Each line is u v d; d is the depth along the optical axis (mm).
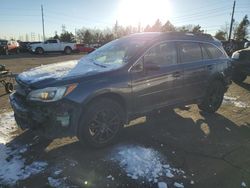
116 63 4328
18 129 4766
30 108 3697
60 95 3561
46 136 3662
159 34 4797
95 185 3227
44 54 28828
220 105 6105
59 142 4293
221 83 5980
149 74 4383
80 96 3660
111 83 3924
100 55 4902
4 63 16844
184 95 5133
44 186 3182
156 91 4551
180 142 4434
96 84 3795
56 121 3572
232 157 3980
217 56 5844
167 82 4695
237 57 9375
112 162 3727
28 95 3686
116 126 4199
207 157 3959
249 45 11641
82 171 3506
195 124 5262
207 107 5852
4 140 4316
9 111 5793
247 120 5566
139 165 3664
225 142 4488
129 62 4199
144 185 3246
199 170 3605
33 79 3812
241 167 3709
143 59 4336
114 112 4109
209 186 3268
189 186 3258
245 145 4395
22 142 4262
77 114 3682
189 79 5113
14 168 3520
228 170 3623
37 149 4047
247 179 3432
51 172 3459
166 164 3717
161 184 3262
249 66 9016
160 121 5363
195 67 5195
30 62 17812
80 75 3816
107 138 4137
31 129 3793
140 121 5336
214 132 4895
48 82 3637
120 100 4184
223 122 5418
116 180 3330
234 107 6465
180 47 5012
